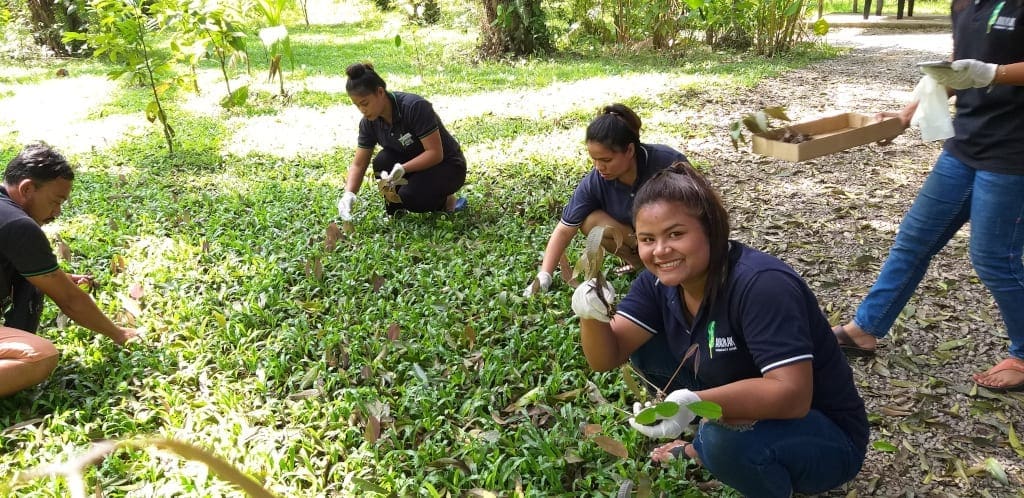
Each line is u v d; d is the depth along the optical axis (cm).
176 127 837
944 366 349
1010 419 310
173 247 488
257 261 461
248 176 652
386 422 310
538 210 546
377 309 406
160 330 385
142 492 271
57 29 1520
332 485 278
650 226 212
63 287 338
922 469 284
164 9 795
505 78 1095
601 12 1380
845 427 238
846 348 353
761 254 220
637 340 249
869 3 1659
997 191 295
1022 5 273
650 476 275
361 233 514
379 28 1831
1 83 1191
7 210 319
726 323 221
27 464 287
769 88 963
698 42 1392
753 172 633
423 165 514
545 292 404
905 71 1072
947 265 448
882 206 546
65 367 353
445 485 276
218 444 296
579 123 805
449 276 443
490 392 326
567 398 321
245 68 1228
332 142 762
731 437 227
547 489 272
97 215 557
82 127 852
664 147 372
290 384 338
